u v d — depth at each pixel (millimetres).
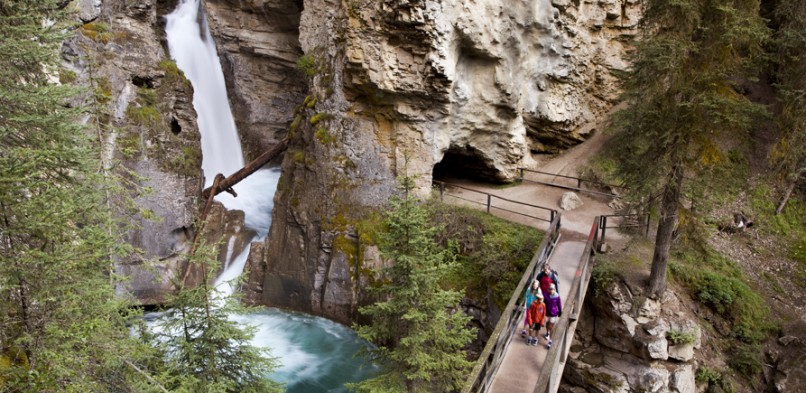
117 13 19109
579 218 17688
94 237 7957
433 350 11375
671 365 13492
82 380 6938
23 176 6879
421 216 10953
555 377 9391
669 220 13188
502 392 8836
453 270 16234
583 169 20156
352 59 17281
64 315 7363
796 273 16297
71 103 15914
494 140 19875
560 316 9781
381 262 17078
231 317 18422
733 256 16688
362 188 18391
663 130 11867
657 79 11727
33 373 6348
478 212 17984
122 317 8617
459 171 22016
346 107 18625
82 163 7848
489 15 16891
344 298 17688
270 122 26469
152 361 9039
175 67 20703
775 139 18594
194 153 20172
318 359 16234
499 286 15461
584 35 19344
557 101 19953
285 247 19281
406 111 17828
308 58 19906
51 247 7711
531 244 15836
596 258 14852
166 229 18453
